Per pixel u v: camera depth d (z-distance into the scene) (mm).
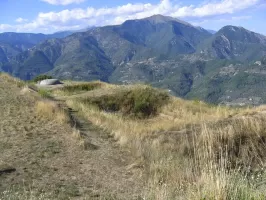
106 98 25547
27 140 13000
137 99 24938
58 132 14320
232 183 5426
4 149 11719
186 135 11562
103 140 13727
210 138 9773
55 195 7875
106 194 7945
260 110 13445
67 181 8930
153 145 11898
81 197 7785
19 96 22109
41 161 10578
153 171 9211
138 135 13992
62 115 16703
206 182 5523
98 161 10836
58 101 24703
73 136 13547
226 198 5117
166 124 16047
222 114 16094
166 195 6555
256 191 5340
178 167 9062
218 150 9453
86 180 9055
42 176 9242
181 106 23500
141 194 7527
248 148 9547
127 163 10633
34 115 17234
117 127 16172
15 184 8508
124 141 13055
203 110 21594
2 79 28281
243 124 11062
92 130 15594
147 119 22812
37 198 7508
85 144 12414
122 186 8539
